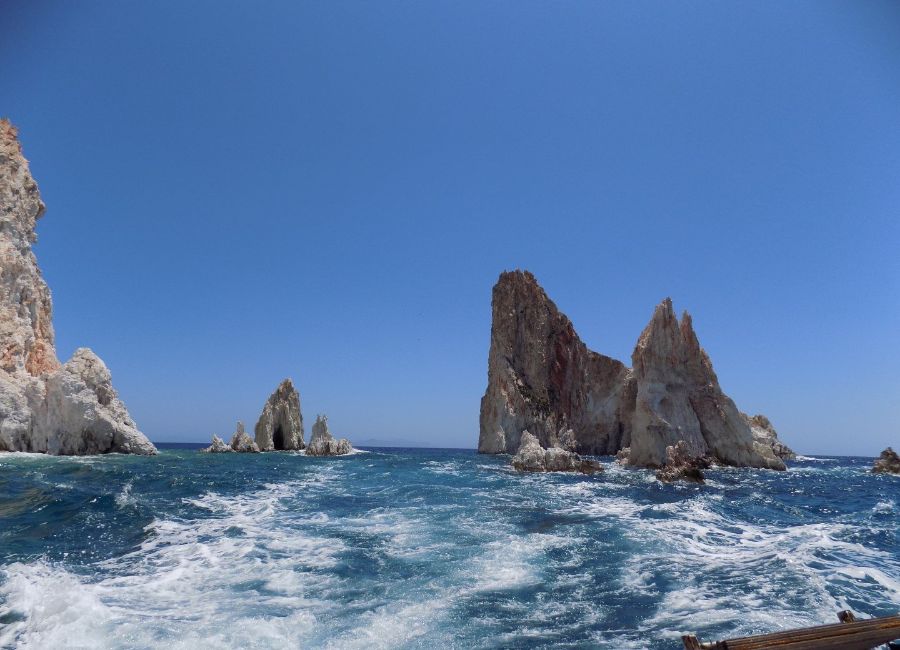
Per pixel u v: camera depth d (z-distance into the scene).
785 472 52.50
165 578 13.15
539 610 11.72
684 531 20.92
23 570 12.82
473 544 17.45
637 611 11.84
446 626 10.61
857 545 19.08
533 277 96.56
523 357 92.12
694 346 56.62
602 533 19.88
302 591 12.45
